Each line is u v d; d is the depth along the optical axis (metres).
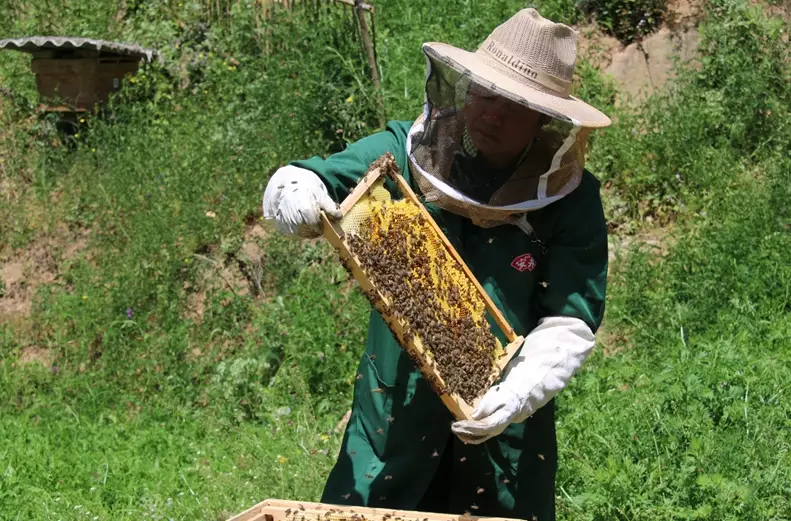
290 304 6.99
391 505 3.37
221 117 8.69
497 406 2.96
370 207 3.01
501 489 3.37
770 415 4.82
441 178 3.19
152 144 8.55
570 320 3.21
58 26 10.23
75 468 5.72
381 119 8.13
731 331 6.06
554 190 3.17
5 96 9.66
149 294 7.55
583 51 8.72
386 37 9.11
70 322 7.60
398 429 3.35
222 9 9.65
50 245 8.28
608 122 3.19
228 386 6.53
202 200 8.06
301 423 5.89
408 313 2.92
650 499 4.27
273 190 3.04
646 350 6.19
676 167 7.78
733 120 8.04
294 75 8.48
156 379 6.93
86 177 8.50
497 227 3.29
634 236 7.54
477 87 3.03
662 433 4.77
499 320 3.13
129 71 9.20
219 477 5.16
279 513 2.95
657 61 8.56
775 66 8.36
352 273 2.94
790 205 7.12
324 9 8.98
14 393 7.03
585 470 4.57
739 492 4.12
